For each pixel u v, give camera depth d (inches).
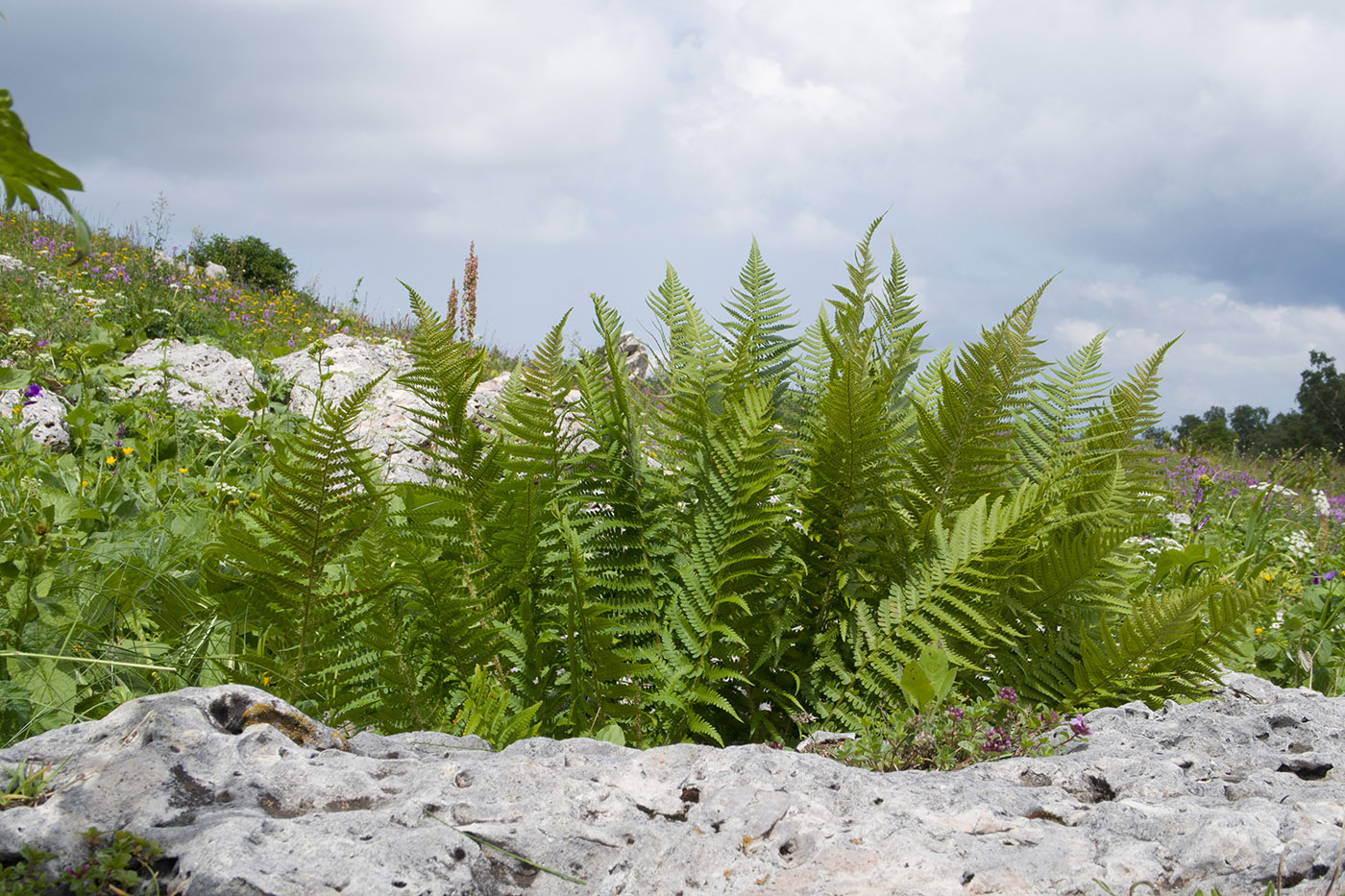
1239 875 51.6
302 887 44.8
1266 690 97.6
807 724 91.4
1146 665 95.3
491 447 96.3
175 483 177.0
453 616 88.0
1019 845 54.7
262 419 234.7
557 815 54.7
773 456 105.0
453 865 48.9
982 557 90.0
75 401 236.8
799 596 95.0
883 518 94.7
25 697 81.2
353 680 89.4
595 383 101.6
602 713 86.5
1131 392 119.0
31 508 128.9
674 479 101.3
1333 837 54.6
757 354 105.4
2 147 24.4
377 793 57.0
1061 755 77.0
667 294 112.7
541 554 95.7
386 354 301.3
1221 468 413.4
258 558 83.3
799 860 52.0
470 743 72.5
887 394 101.3
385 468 177.6
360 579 85.0
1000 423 97.7
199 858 46.1
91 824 50.3
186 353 285.7
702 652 87.4
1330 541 269.9
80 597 103.6
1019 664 98.6
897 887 48.6
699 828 54.9
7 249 456.1
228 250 732.0
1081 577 99.8
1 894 44.0
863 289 101.5
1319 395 1669.5
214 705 63.7
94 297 359.6
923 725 80.2
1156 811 58.8
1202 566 154.6
